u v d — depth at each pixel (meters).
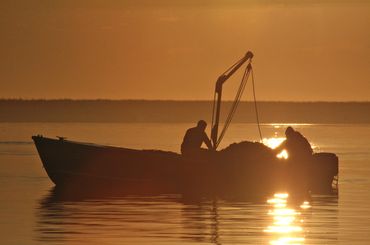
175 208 96.62
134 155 119.94
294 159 120.25
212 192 116.44
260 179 119.94
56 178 122.62
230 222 85.69
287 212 93.62
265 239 75.94
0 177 134.25
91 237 76.38
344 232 79.81
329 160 120.06
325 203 102.69
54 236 76.62
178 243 73.88
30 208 95.25
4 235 77.06
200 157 119.88
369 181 132.25
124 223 84.25
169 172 119.56
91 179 121.62
